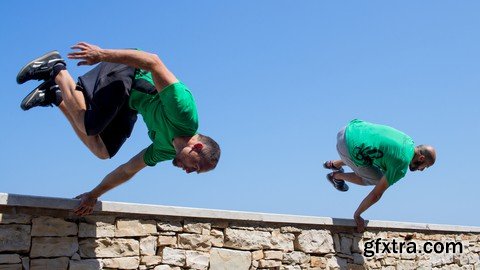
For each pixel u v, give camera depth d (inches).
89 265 173.0
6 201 156.3
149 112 156.4
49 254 165.9
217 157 153.4
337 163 268.1
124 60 143.2
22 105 161.6
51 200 165.0
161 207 189.6
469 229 324.2
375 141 231.8
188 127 150.4
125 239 182.5
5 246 157.8
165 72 146.2
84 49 140.9
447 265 307.1
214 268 203.6
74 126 169.5
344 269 250.1
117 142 167.2
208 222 204.7
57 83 163.2
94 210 173.9
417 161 239.6
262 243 220.2
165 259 190.9
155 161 163.2
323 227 245.0
